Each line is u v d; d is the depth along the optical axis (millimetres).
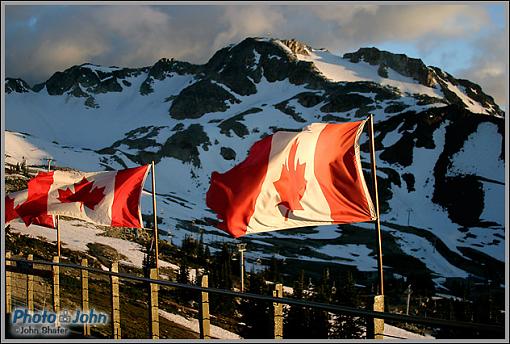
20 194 23766
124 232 105875
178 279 66000
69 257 66375
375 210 13711
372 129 14070
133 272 72375
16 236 66750
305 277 116125
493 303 68688
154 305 15133
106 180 22984
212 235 173750
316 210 14000
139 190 22578
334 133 14180
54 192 23719
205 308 13164
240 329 34188
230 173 14086
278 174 13906
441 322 8477
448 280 143500
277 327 11461
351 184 13977
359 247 176125
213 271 71688
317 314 29406
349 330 29875
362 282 123062
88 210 23203
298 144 14016
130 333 23953
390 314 9008
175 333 27641
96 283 39375
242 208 13852
